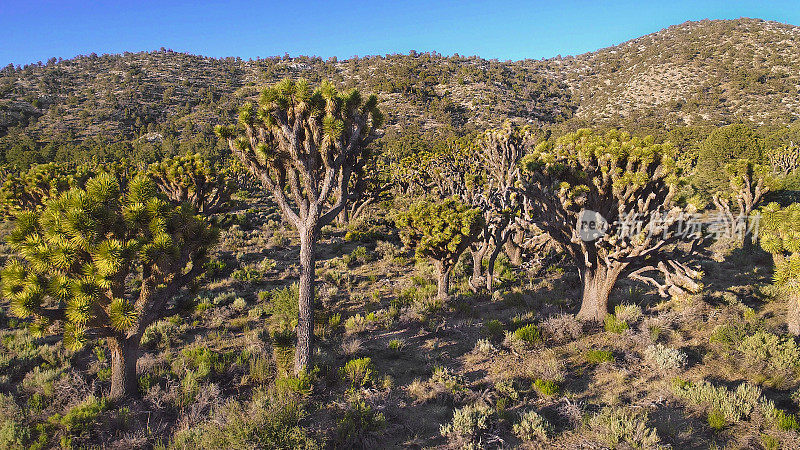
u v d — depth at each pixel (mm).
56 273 6590
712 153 31812
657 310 11516
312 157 8359
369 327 11250
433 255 13055
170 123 105500
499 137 16141
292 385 7551
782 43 139250
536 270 16578
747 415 6402
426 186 33969
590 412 6871
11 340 9875
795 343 8367
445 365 9055
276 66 188250
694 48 158750
